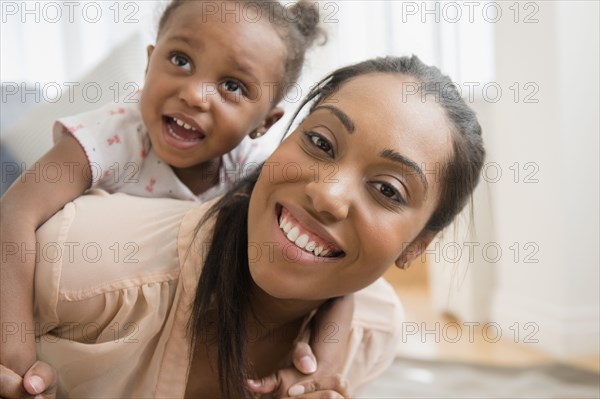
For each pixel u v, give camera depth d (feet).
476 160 2.47
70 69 5.46
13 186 2.66
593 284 5.72
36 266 2.40
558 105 5.64
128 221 2.50
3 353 2.23
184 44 2.94
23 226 2.46
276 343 2.71
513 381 5.01
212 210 2.50
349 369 3.08
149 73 3.04
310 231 2.15
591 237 5.72
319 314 2.66
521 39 5.97
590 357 5.62
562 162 5.62
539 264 5.97
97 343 2.46
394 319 3.16
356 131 2.13
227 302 2.34
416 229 2.31
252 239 2.24
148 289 2.38
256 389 2.37
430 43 6.15
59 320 2.43
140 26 5.19
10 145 4.46
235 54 2.94
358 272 2.21
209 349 2.48
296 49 3.26
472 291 6.63
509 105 6.23
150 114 3.01
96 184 2.99
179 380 2.43
